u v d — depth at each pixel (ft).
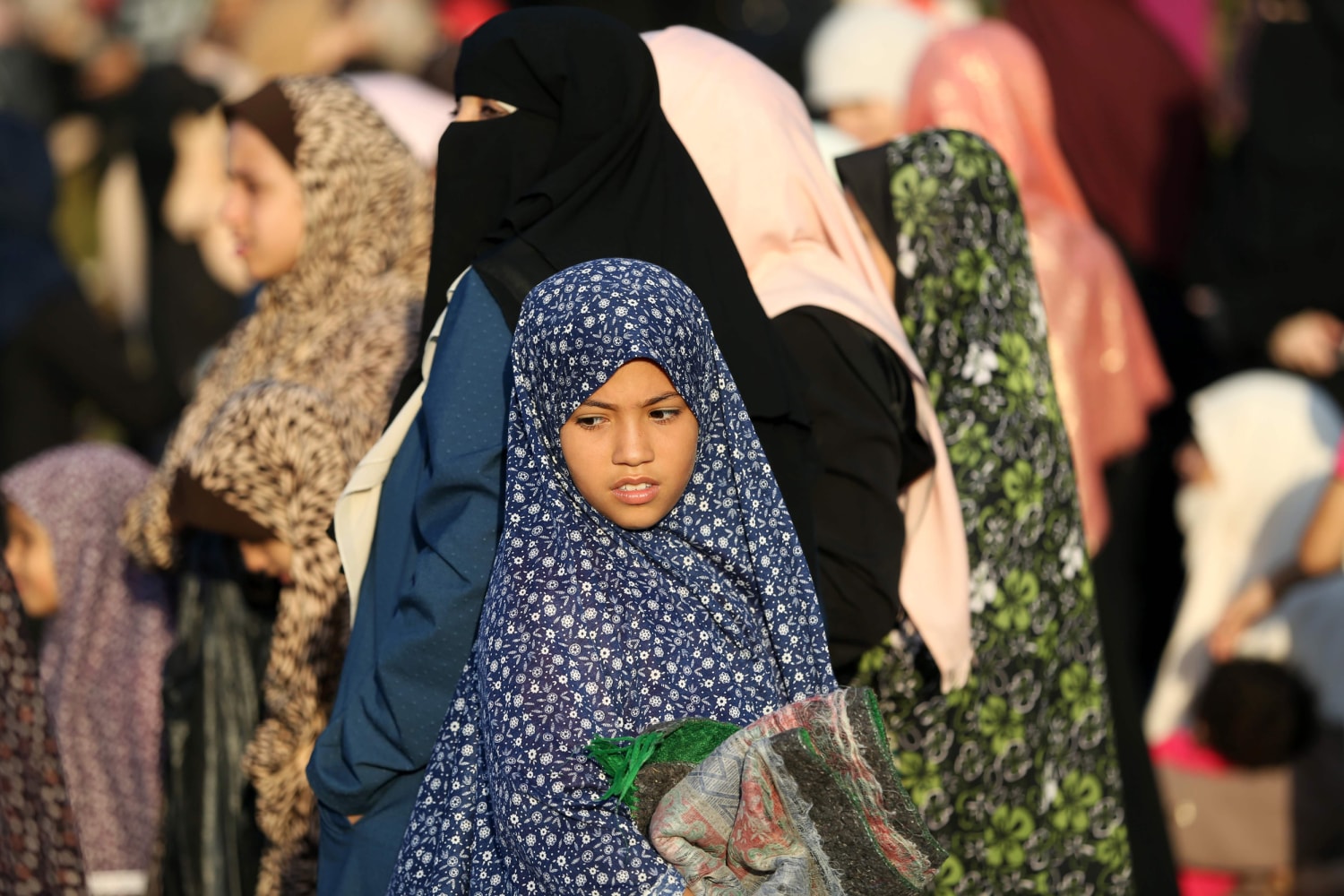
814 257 35.32
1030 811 37.04
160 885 40.96
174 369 74.02
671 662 27.30
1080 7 71.00
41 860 36.83
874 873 26.13
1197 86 72.02
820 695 26.66
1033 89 54.95
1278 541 64.75
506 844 26.78
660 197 32.48
